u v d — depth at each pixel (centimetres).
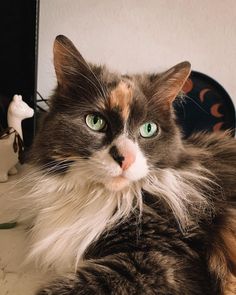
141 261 18
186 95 34
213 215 21
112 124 20
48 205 22
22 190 25
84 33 39
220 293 19
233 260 21
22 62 32
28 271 21
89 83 21
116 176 19
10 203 27
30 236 23
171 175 22
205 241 20
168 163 22
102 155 20
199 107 38
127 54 39
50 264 21
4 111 33
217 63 40
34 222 23
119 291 16
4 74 32
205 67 40
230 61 40
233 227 21
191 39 39
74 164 20
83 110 20
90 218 21
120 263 17
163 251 19
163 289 17
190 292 18
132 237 19
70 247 21
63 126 20
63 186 21
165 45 39
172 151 22
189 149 24
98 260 18
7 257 22
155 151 21
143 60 40
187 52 40
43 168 21
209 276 19
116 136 20
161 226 20
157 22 38
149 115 21
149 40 39
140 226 20
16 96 31
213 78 40
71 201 21
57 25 38
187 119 38
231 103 38
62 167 21
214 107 39
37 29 31
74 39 39
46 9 37
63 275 18
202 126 39
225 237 21
